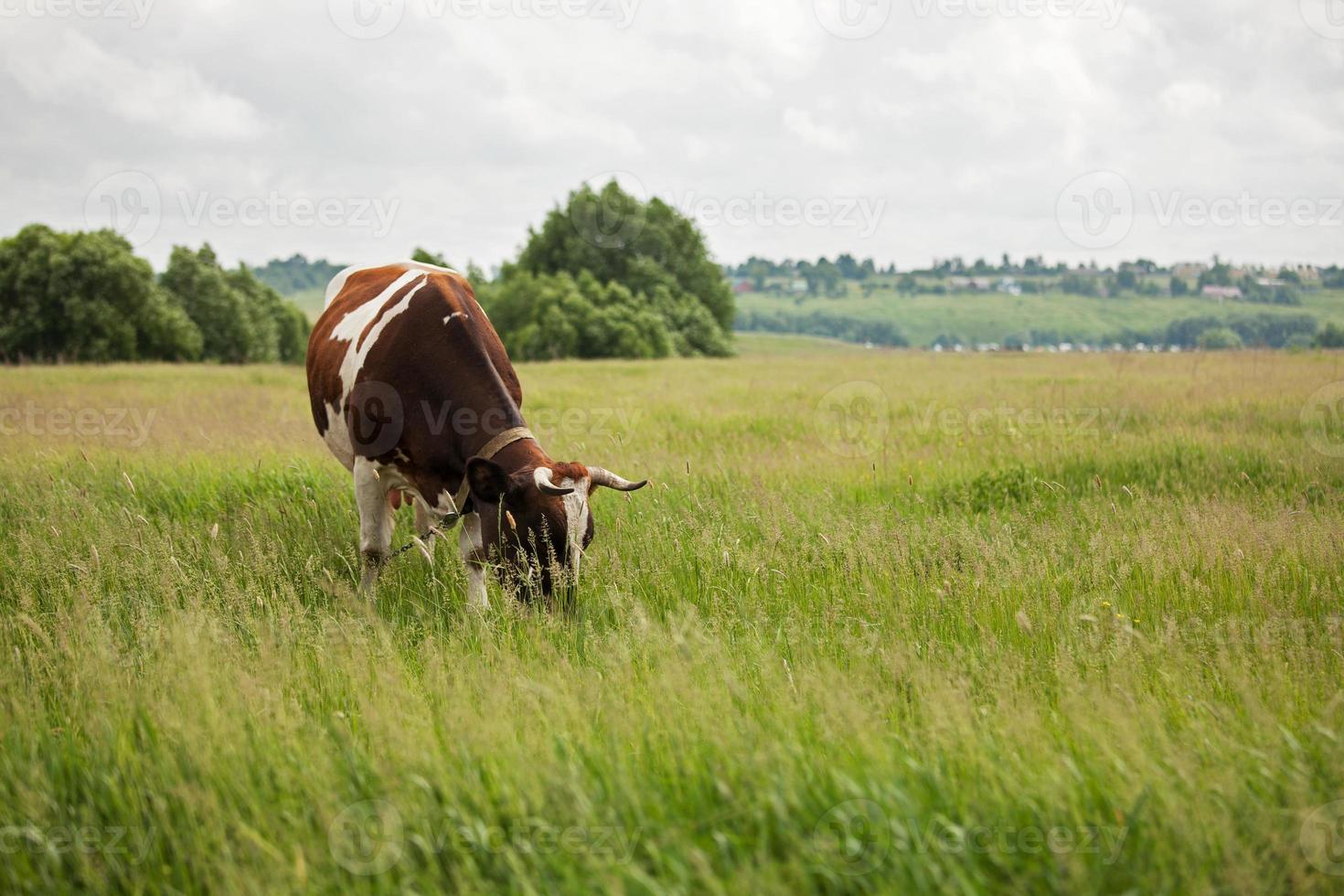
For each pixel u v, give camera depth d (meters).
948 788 3.13
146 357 55.88
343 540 7.03
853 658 4.49
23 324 51.25
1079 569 5.72
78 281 52.41
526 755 3.36
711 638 4.66
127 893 3.03
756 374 25.50
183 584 5.56
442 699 3.96
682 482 8.34
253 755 3.49
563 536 5.14
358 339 6.57
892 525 6.68
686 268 67.31
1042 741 3.45
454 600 5.86
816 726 3.63
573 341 51.25
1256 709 3.61
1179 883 2.73
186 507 7.84
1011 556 5.88
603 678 4.23
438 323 6.25
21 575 5.88
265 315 74.69
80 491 7.82
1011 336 100.62
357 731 3.82
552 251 64.88
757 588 5.72
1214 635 4.58
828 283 151.88
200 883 3.00
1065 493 7.95
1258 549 5.88
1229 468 8.57
